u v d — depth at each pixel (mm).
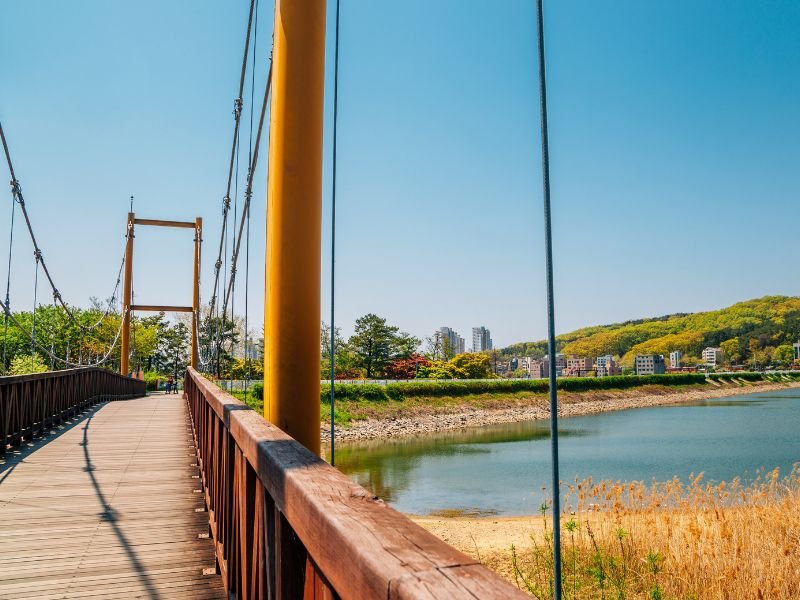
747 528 5707
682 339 145875
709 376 92438
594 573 5438
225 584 2779
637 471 21797
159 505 4508
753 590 4645
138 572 3076
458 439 33875
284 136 2295
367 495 1043
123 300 22906
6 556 3326
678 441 31672
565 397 60531
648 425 41469
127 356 22766
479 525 11078
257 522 1743
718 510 6387
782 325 139375
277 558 1340
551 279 1435
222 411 2912
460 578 636
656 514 6438
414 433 37656
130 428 9531
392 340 60312
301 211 2283
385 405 42938
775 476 7328
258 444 1630
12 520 4078
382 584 674
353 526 852
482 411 47656
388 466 23391
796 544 5328
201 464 5379
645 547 5695
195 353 23000
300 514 1104
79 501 4625
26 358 17250
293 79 2303
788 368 128125
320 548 955
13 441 7098
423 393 47438
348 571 806
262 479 1552
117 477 5562
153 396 24688
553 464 1405
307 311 2283
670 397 72062
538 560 6238
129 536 3713
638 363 114875
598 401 63094
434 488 18328
